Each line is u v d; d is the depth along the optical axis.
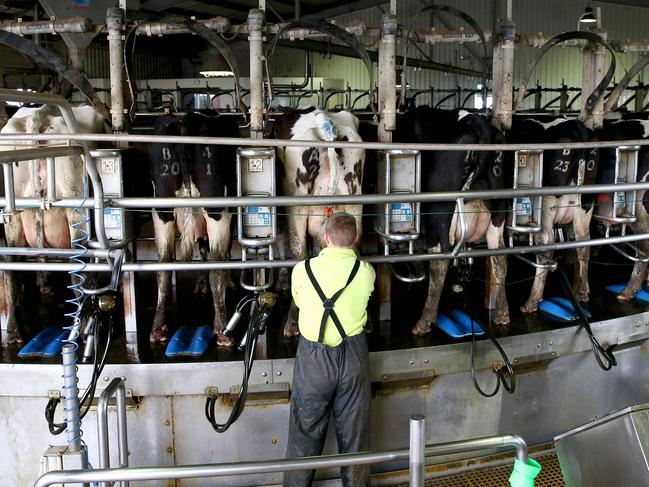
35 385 3.79
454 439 4.32
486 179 4.42
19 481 3.98
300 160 4.04
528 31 17.00
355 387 3.43
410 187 4.31
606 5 16.58
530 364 4.48
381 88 4.43
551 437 4.65
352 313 3.39
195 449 3.97
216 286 4.10
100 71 19.16
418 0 17.17
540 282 4.80
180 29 4.29
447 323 4.49
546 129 4.84
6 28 4.65
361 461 2.34
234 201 3.68
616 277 6.09
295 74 20.09
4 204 3.63
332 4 17.42
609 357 4.48
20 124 4.06
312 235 4.25
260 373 3.83
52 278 5.69
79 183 4.05
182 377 3.81
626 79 5.04
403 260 4.10
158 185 4.10
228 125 4.18
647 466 2.35
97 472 2.21
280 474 4.00
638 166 5.07
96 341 3.61
